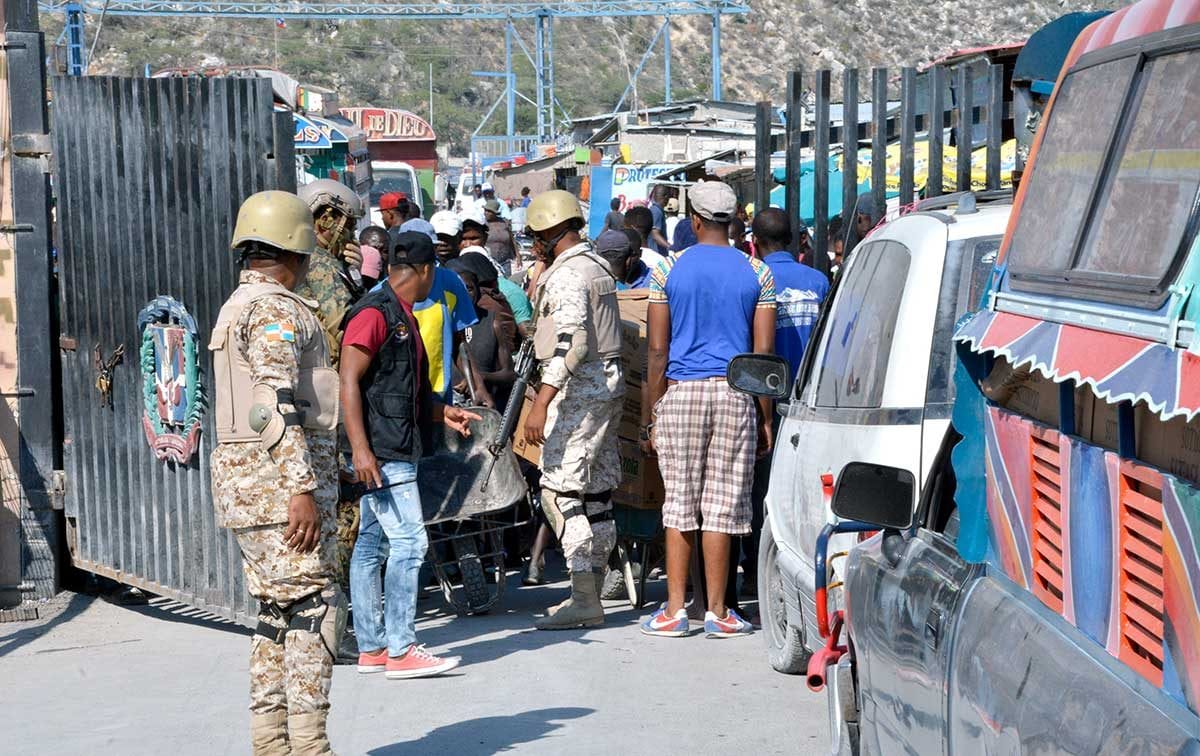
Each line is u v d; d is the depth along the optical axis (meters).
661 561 12.48
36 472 12.18
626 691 9.15
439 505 10.95
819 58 199.50
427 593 12.78
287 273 7.27
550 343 10.52
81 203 11.80
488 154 107.25
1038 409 3.93
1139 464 3.15
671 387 10.54
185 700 9.06
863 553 5.86
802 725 8.33
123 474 11.60
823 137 12.89
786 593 9.01
